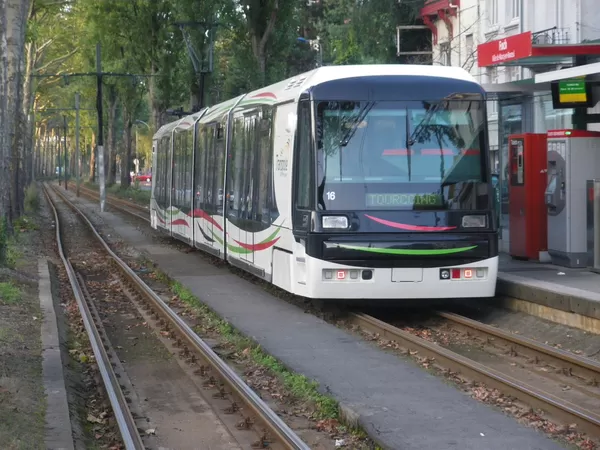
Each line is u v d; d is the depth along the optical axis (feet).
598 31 84.74
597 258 53.98
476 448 24.97
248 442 27.73
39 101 261.85
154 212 111.75
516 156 61.36
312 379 33.30
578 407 28.32
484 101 48.14
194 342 41.50
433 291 46.78
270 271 54.54
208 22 142.82
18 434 25.26
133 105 229.45
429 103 47.80
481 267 47.09
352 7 135.03
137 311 55.57
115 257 83.51
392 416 28.40
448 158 47.55
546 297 45.47
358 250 46.26
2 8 66.49
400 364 36.68
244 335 43.62
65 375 35.17
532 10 93.97
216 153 72.79
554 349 37.58
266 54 128.77
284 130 51.60
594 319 41.68
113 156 279.08
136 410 32.04
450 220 47.03
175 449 27.27
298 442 25.17
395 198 46.96
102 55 193.47
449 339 44.21
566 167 55.93
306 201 47.85
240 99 67.00
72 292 63.41
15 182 118.21
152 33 174.81
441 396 31.12
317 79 48.39
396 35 133.69
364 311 52.08
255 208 58.49
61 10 142.00
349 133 47.42
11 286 55.98
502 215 71.72
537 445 25.26
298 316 49.65
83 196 263.08
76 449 25.26
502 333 41.63
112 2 173.78
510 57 64.13
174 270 74.43
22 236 101.65
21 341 41.06
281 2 127.24
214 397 33.37
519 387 30.86
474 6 110.22
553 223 57.67
